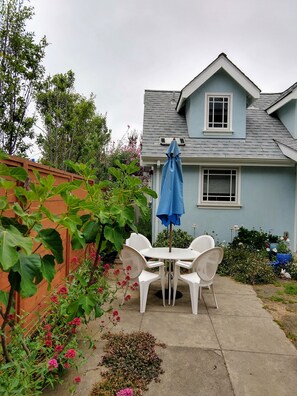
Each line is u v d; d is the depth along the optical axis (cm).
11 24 610
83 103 940
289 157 791
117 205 242
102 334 348
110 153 1464
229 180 848
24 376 183
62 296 283
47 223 334
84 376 267
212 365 289
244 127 895
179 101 923
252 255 688
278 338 349
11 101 625
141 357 296
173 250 539
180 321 395
